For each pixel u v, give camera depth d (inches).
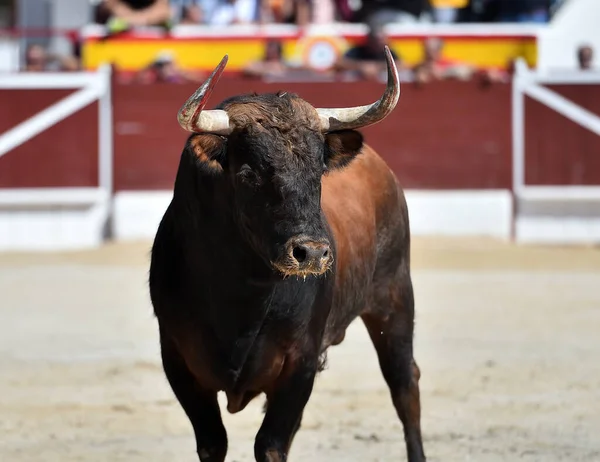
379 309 651.5
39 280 1416.1
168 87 1776.6
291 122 476.4
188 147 511.5
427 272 1483.8
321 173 479.2
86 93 1766.7
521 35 1950.1
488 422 742.5
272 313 506.9
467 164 1806.1
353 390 845.8
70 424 742.5
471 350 991.0
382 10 2039.9
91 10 2156.7
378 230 642.2
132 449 678.5
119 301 1257.4
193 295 513.0
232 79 1760.6
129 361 945.5
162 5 1959.9
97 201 1765.5
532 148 1812.3
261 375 516.1
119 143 1777.8
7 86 1755.7
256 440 510.0
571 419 749.9
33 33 2064.5
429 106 1796.3
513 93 1804.9
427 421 747.4
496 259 1600.6
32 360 949.8
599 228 1811.0
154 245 543.2
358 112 510.9
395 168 1801.2
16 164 1758.1
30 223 1756.9
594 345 1013.8
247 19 2005.4
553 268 1530.5
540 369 912.9
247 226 476.4
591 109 1814.7
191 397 527.2
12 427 733.3
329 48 1868.8
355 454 665.6
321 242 458.0
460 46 1946.4
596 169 1812.3
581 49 1898.4
